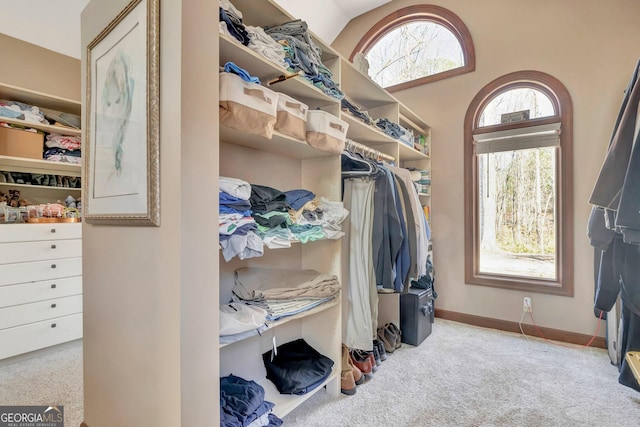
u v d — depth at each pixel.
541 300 2.78
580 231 2.62
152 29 1.02
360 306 1.95
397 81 3.59
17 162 2.48
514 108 2.97
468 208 3.12
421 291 2.67
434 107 3.33
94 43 1.37
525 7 2.85
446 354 2.40
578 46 2.62
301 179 2.04
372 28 3.71
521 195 2.96
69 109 2.76
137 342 1.12
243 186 1.27
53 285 2.39
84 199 1.45
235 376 1.58
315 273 1.86
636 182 1.28
